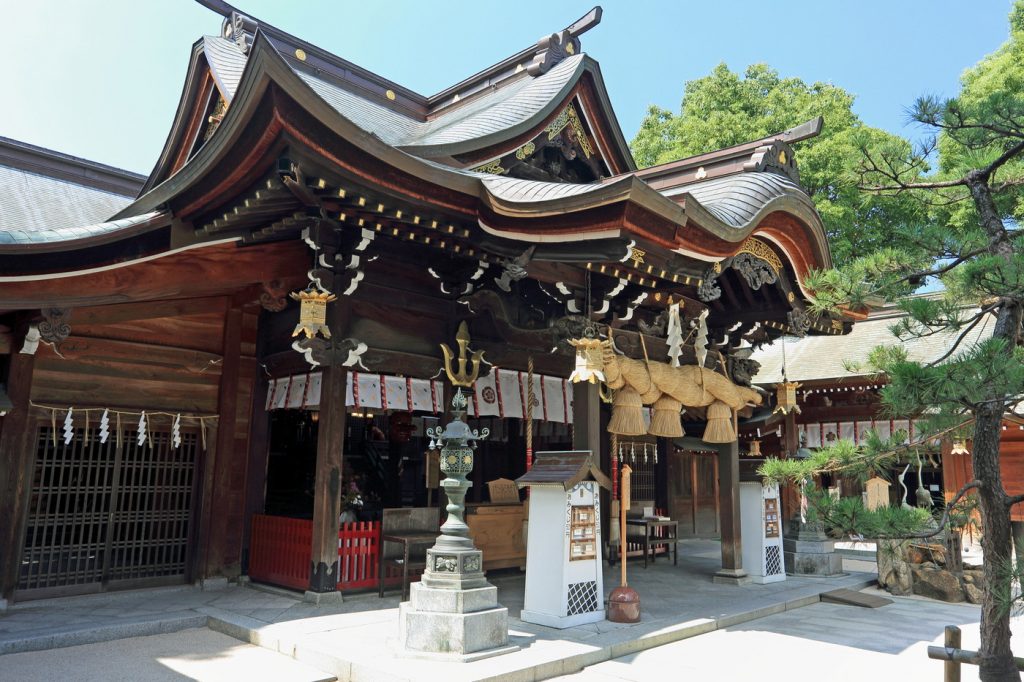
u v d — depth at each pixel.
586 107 10.20
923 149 5.64
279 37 11.52
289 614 7.05
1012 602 3.95
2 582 7.16
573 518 6.92
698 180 9.97
